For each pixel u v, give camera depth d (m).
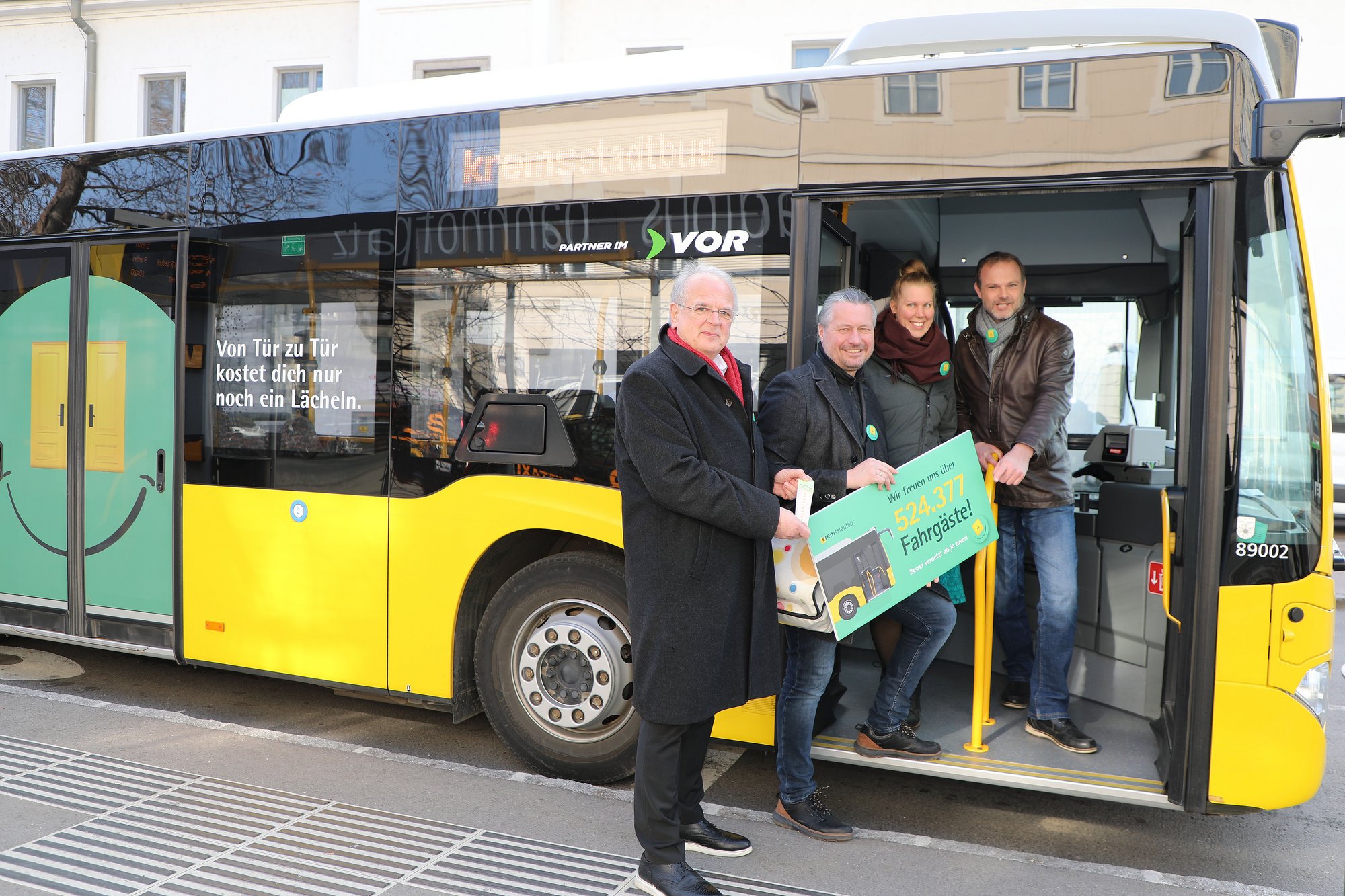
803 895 2.90
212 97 14.27
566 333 3.74
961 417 3.96
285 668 4.16
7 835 3.18
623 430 2.76
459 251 3.89
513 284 3.81
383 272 4.00
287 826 3.31
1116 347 4.83
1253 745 3.01
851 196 3.41
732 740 3.57
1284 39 3.49
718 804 3.65
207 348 4.32
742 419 2.90
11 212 4.79
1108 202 4.41
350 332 4.05
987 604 3.49
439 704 3.95
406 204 3.98
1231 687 3.02
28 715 4.51
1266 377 3.02
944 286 4.95
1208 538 3.03
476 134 3.88
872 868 3.11
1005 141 3.26
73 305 4.66
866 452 3.23
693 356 2.80
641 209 3.65
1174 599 3.15
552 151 3.77
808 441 3.18
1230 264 3.01
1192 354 3.08
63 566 4.71
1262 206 3.02
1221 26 3.10
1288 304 3.01
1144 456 4.18
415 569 3.92
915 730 3.68
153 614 4.50
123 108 14.68
